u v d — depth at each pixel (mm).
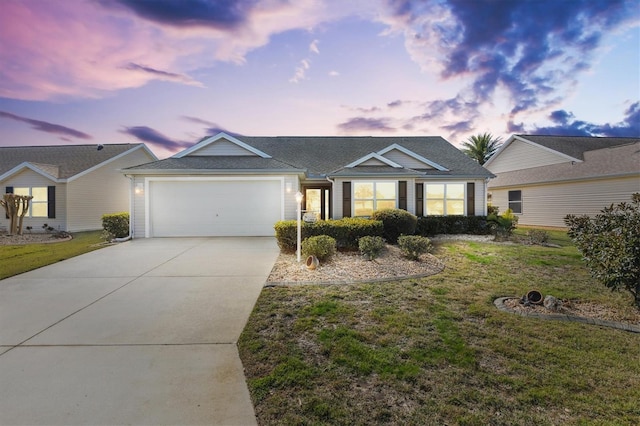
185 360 3176
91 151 18359
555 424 2252
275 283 5777
